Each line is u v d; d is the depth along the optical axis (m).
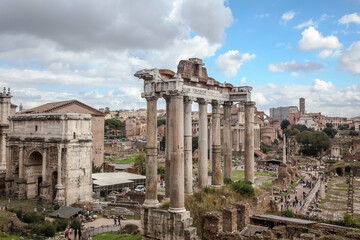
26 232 45.16
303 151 184.50
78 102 112.94
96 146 120.00
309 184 93.50
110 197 69.69
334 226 34.84
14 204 62.34
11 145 72.06
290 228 33.78
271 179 110.38
